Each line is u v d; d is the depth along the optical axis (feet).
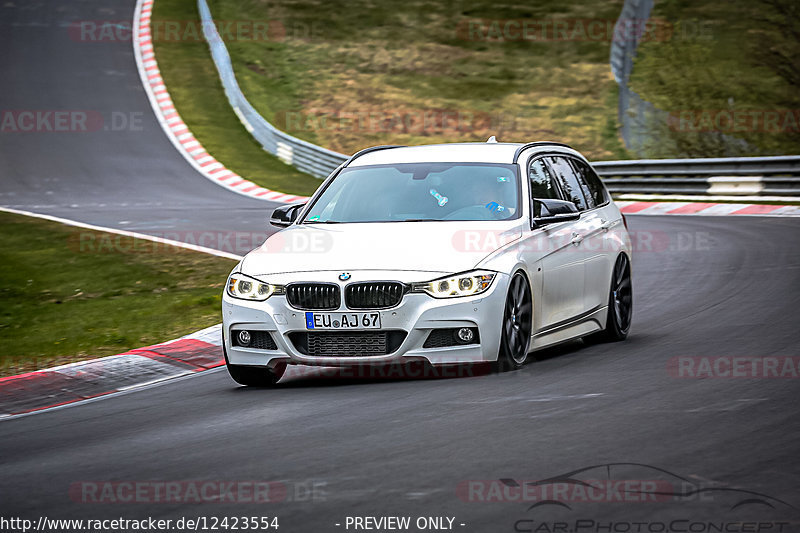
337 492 53.31
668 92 433.07
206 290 152.05
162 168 366.84
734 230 199.21
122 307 141.59
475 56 516.73
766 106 417.28
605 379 81.10
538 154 102.58
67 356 114.93
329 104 453.17
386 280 83.05
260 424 72.84
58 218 244.42
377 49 525.34
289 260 87.40
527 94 466.70
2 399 95.14
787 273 141.28
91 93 461.37
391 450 61.67
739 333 100.68
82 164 369.09
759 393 72.84
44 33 540.52
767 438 60.34
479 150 101.30
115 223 236.22
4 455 70.13
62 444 72.59
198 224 232.73
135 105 448.65
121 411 84.79
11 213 248.52
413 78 489.26
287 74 488.85
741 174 261.65
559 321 95.30
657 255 172.24
